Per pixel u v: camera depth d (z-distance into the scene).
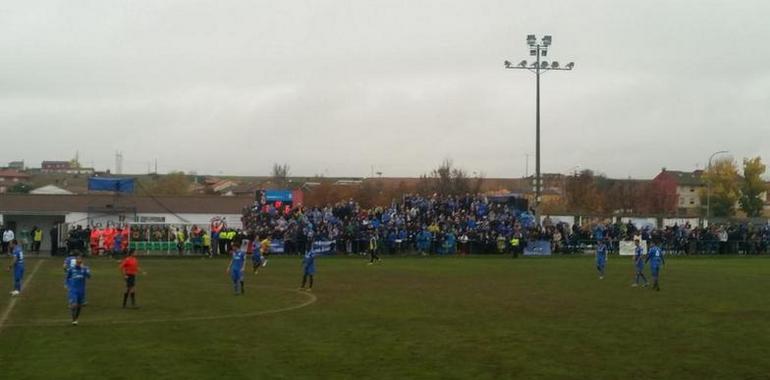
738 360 18.02
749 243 65.75
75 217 62.06
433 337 20.84
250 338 20.48
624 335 21.38
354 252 59.22
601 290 33.81
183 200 67.38
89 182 62.22
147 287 33.94
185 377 15.75
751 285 36.78
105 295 30.55
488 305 28.00
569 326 22.98
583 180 119.44
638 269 36.44
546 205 119.81
